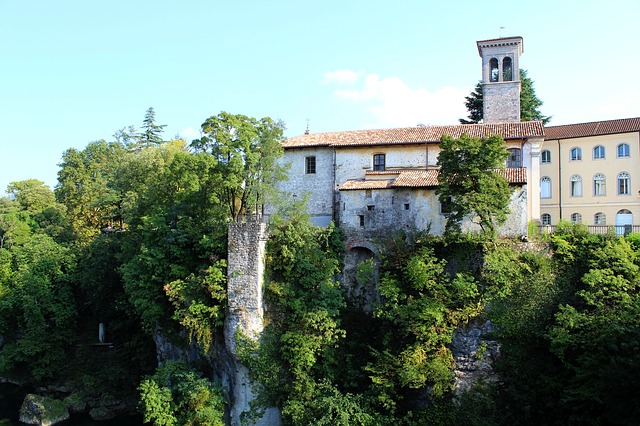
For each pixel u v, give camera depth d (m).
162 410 39.03
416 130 51.72
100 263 54.38
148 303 43.88
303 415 36.91
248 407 39.75
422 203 43.84
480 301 38.03
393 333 39.50
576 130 60.47
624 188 56.88
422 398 37.19
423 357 37.00
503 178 39.56
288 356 39.25
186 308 41.47
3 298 58.44
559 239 40.47
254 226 40.88
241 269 40.75
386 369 37.25
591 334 33.34
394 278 40.34
